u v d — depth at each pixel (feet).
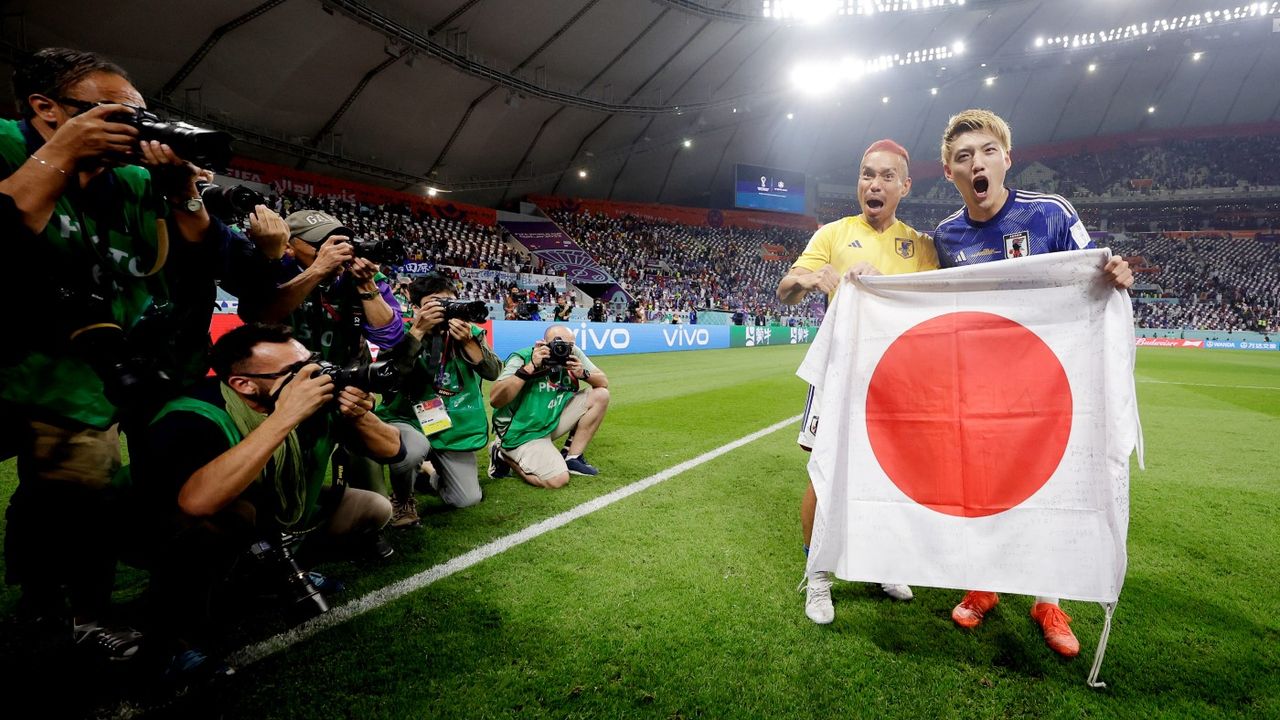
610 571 7.13
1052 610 5.80
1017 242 6.30
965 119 6.43
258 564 6.10
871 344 6.02
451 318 8.95
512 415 10.77
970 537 5.58
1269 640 5.81
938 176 128.88
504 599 6.40
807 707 4.73
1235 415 19.03
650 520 8.95
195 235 5.67
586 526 8.66
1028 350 5.59
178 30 46.11
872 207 7.05
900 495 5.79
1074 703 4.84
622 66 81.05
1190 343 83.30
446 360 9.18
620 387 25.81
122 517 4.99
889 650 5.57
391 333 7.82
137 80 47.50
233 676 4.97
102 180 5.00
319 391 4.71
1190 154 123.44
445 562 7.34
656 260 96.43
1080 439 5.41
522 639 5.62
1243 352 67.41
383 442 6.16
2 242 4.13
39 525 4.91
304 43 53.26
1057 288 5.55
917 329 5.88
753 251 111.45
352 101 62.54
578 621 5.96
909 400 5.85
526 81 72.33
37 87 4.59
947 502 5.66
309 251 7.47
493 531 8.43
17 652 5.36
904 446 5.84
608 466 12.18
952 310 5.81
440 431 9.13
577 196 102.58
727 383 27.71
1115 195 124.77
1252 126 120.26
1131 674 5.25
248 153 60.34
